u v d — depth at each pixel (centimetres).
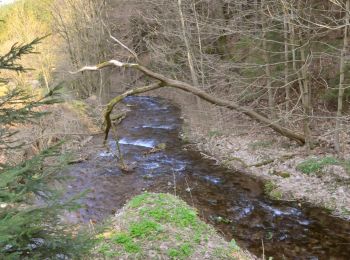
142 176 1270
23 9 2422
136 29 2764
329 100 1470
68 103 1956
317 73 1552
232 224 885
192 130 1822
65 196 1080
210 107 1881
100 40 2642
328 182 1012
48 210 366
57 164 416
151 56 2550
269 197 1025
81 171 1327
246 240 803
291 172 1125
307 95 1262
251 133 1573
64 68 2444
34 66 2205
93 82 2709
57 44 2486
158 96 2959
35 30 2288
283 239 800
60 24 2547
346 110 1399
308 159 1155
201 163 1375
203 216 937
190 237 648
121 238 627
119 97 1169
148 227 658
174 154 1510
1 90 1475
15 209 325
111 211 987
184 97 2484
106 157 1495
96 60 2627
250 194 1059
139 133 1883
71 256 376
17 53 391
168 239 630
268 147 1377
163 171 1312
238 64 1507
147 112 2406
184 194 1097
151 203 766
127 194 1116
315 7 1500
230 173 1242
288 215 912
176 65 2019
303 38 1438
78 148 1591
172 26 2164
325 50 1335
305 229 838
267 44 1606
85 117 1973
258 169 1220
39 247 368
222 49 2123
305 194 992
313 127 1417
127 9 2683
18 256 321
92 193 1126
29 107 399
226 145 1500
